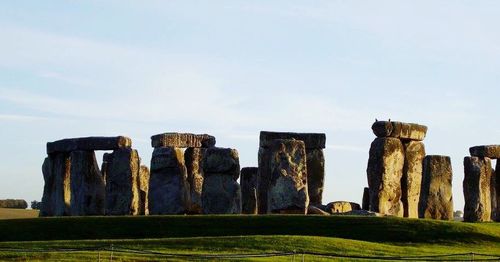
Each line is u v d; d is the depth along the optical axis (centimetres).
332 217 6141
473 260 5116
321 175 7444
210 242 5369
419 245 5703
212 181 7250
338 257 5125
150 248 5244
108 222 6203
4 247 5316
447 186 7088
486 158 7506
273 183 6838
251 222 6122
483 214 7400
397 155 7206
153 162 7431
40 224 6203
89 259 4938
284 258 5041
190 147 7662
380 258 5031
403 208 7250
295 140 6912
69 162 7844
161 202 7362
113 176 7306
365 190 7781
